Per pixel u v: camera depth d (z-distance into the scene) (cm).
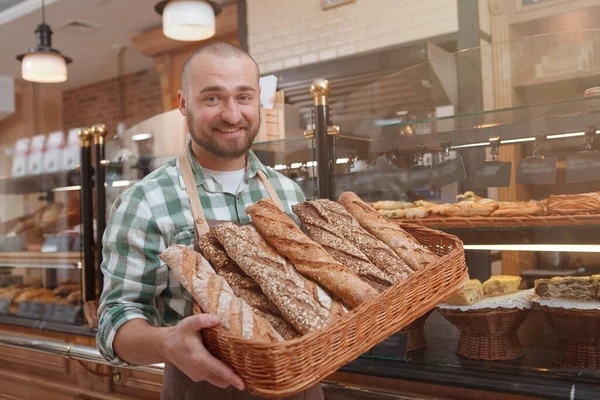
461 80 235
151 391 230
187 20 363
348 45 425
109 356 129
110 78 820
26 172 320
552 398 144
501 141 183
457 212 183
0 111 821
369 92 233
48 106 881
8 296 308
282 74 458
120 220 138
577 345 154
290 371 96
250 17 480
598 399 139
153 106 774
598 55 206
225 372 100
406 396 167
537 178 176
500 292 170
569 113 171
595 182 167
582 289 153
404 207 199
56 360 268
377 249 136
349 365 179
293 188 166
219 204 147
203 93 135
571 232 165
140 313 129
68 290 294
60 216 301
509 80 228
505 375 154
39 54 438
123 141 273
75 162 293
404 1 396
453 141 191
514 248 176
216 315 105
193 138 141
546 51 219
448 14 378
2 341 281
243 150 141
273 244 133
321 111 200
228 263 129
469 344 168
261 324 109
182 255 124
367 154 206
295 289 117
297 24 451
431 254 137
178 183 145
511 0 370
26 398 286
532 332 168
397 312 115
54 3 547
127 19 595
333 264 123
